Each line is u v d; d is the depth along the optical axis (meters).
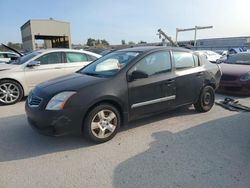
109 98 4.23
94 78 4.43
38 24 38.03
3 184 3.11
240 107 6.29
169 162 3.60
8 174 3.34
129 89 4.46
